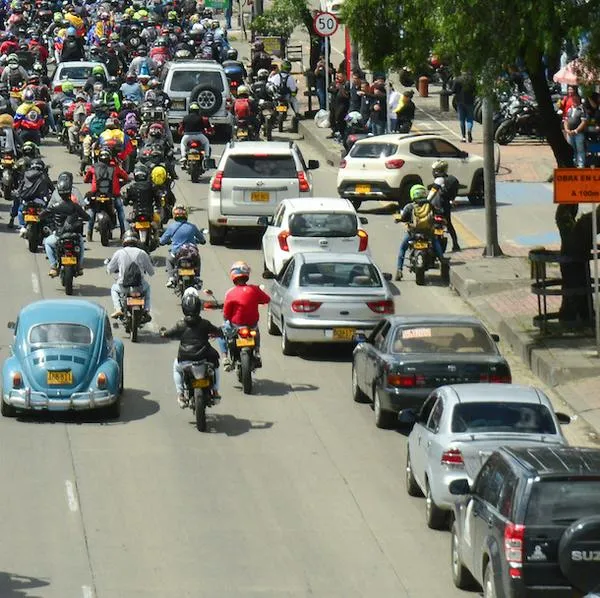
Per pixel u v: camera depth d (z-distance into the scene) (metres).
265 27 142.38
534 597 34.72
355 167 95.06
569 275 67.38
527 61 60.81
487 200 82.38
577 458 36.69
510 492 35.84
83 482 50.22
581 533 34.31
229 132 123.38
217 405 59.66
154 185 85.06
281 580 41.94
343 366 65.62
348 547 44.62
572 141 99.00
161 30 157.88
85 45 161.62
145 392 61.31
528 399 45.53
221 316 73.12
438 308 74.88
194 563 43.09
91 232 87.00
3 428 55.91
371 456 53.66
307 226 76.50
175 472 51.50
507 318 70.69
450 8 60.19
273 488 50.06
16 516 46.88
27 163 88.62
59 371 56.19
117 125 102.06
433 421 46.28
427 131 118.81
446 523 45.97
